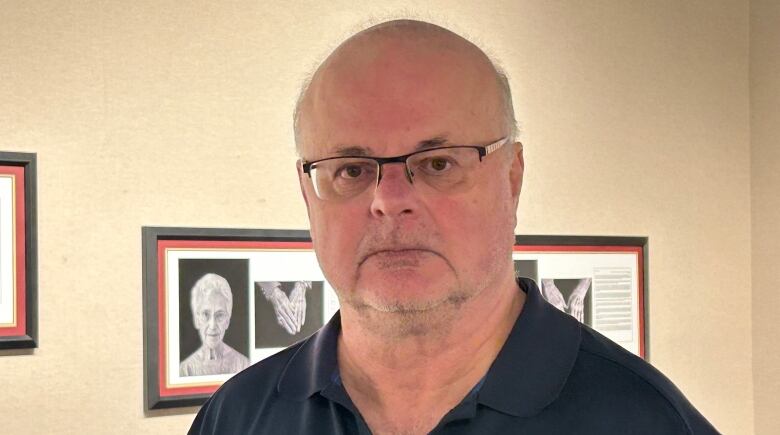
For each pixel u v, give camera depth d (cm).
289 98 230
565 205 267
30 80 200
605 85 277
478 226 93
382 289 90
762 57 298
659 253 284
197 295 216
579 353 101
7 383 197
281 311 226
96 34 208
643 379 97
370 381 103
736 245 299
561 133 268
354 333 100
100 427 205
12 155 196
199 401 215
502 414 94
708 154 295
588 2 276
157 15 215
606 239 272
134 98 211
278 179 228
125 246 209
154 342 210
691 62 293
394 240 89
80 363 204
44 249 201
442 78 92
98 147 207
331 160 93
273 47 229
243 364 221
